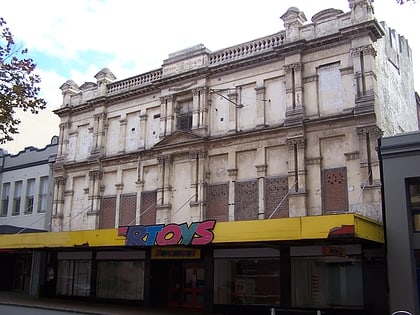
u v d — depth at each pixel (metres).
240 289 21.33
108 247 23.12
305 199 20.33
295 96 21.59
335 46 21.20
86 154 29.72
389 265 17.42
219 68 24.30
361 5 20.58
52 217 30.05
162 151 25.55
